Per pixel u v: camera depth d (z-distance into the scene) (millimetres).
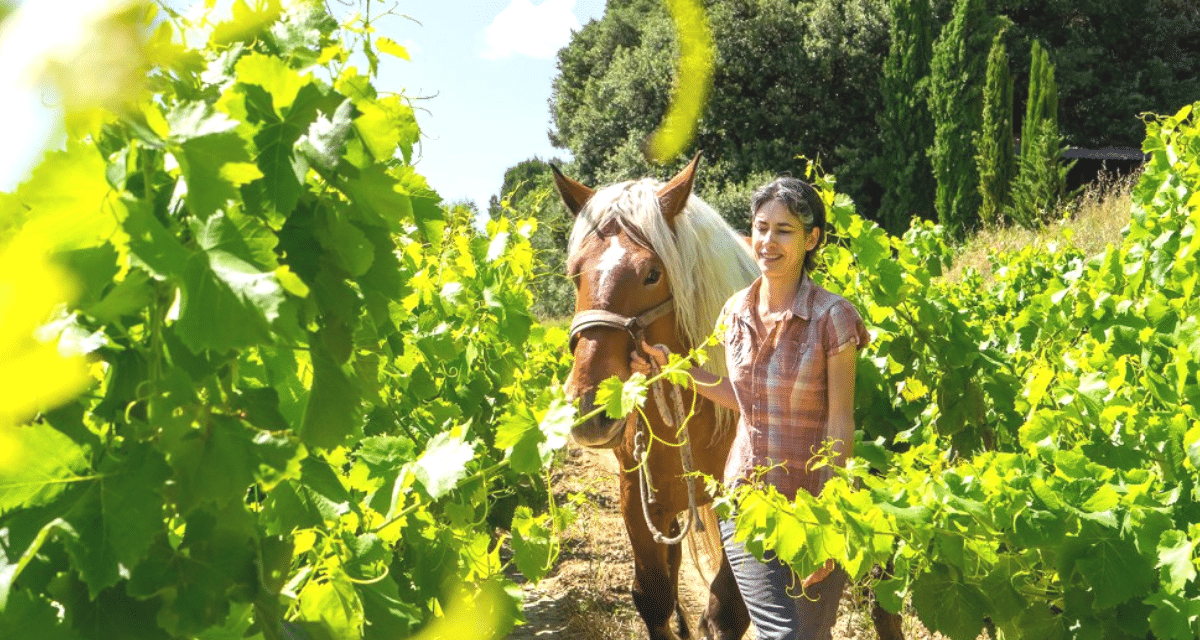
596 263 3629
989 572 2551
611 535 6719
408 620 1776
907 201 26188
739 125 29141
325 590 1696
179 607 1105
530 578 2461
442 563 2338
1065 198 19297
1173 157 4559
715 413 3760
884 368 4684
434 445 2180
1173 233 4297
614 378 2135
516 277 5234
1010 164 22062
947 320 4574
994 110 22125
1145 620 2520
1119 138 31109
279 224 1220
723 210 27203
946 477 2541
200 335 968
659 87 28734
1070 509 2484
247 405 1195
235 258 1009
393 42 1593
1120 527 2475
